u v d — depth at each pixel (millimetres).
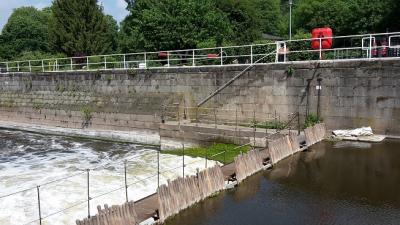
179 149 21656
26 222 11953
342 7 52844
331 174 14578
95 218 9484
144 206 11602
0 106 35625
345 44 39875
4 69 42562
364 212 11414
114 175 16578
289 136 17281
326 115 20125
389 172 14422
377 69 18656
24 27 65000
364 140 18547
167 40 38750
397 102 18391
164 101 25562
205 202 12656
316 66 20109
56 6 49156
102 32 49625
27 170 18766
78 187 14945
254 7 62656
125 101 27484
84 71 29625
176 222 11219
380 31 41844
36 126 32781
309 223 10883
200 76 23953
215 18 40188
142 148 24562
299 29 58000
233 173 14453
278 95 21375
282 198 12719
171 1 39781
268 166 15719
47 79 32094
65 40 48344
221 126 21797
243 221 11172
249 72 22172
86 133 29375
